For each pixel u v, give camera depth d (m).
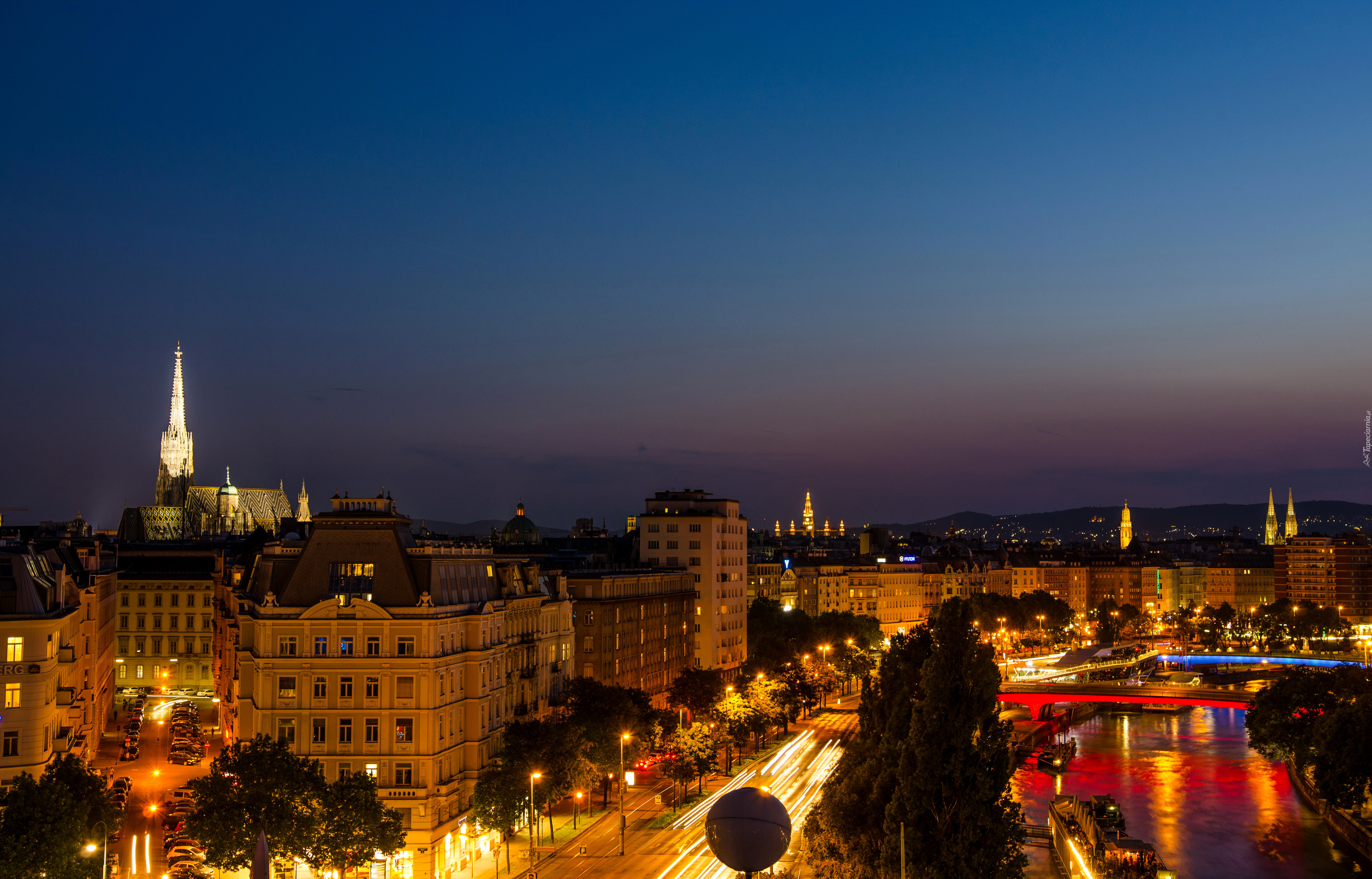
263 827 133.50
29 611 153.50
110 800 145.00
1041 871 191.00
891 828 117.25
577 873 160.00
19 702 149.62
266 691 158.50
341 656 158.75
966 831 115.06
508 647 185.88
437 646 160.75
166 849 156.88
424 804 156.75
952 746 116.50
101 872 129.88
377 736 158.00
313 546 164.25
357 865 138.88
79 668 192.25
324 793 138.12
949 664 118.12
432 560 165.62
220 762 141.12
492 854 169.25
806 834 135.75
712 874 156.75
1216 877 193.62
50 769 132.75
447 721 163.50
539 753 170.75
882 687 148.62
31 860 114.19
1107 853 185.25
